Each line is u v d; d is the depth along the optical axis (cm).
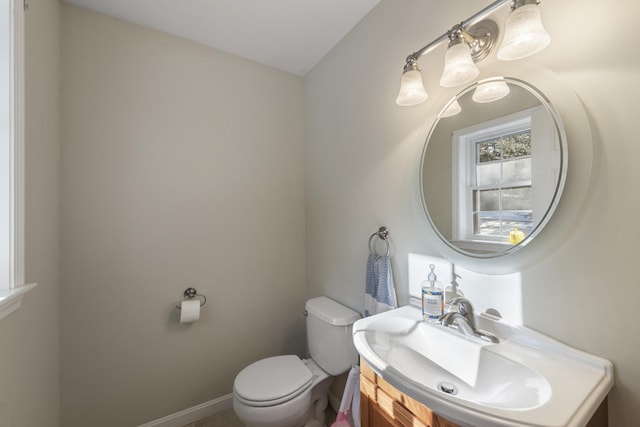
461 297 93
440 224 104
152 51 156
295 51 179
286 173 202
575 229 70
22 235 90
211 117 173
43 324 112
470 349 83
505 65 85
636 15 61
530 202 77
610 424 65
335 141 172
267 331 192
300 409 129
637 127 61
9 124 86
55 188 126
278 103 199
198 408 166
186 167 165
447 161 102
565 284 72
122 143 147
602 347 66
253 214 188
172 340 160
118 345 145
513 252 81
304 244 209
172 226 160
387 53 132
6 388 82
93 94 140
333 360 144
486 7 85
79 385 136
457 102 99
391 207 129
